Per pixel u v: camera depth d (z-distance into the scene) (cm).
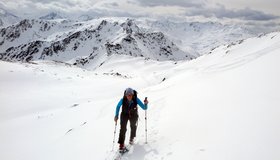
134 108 965
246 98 1032
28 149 1889
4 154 1891
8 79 5094
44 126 2527
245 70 1564
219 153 705
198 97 1306
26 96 4278
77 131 1609
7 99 4075
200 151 749
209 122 925
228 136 780
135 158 869
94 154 1069
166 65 16000
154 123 1163
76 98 4409
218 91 1286
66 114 2773
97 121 1686
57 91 4756
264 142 683
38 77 5550
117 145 1070
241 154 668
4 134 2461
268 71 1305
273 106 862
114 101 2492
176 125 1009
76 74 7012
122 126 957
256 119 817
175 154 790
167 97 1614
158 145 904
